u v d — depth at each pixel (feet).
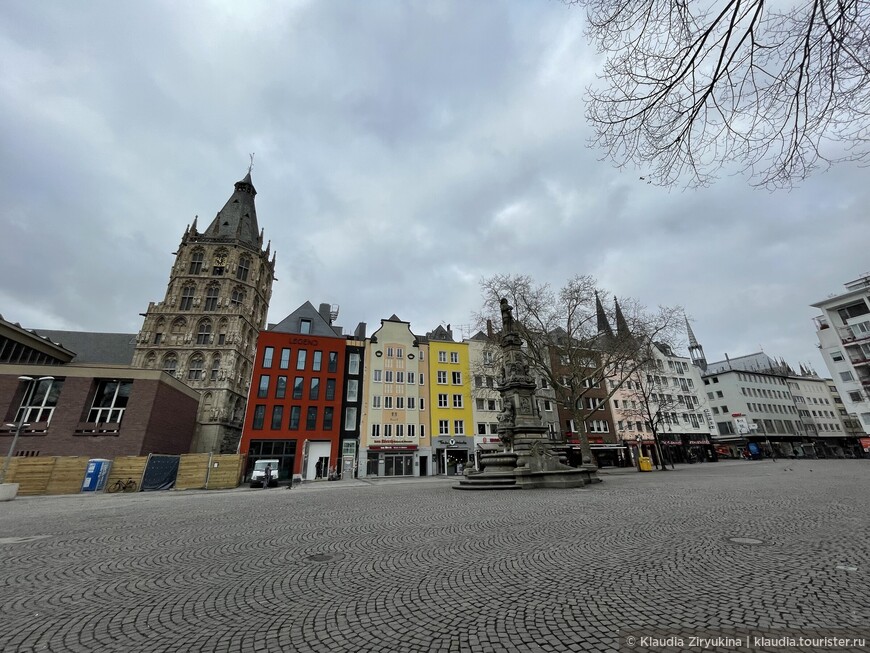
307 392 147.13
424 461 151.64
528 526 28.35
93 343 215.92
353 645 11.44
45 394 105.40
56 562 21.75
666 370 224.12
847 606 12.32
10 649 11.64
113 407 110.01
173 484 99.19
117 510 47.80
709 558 18.26
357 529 30.32
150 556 22.95
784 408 270.67
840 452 265.13
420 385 160.25
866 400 174.29
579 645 10.78
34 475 84.53
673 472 103.14
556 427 173.17
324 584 17.01
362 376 155.53
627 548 20.84
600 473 118.83
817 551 18.62
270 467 106.01
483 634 11.74
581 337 109.50
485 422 162.20
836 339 182.09
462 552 21.66
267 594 15.96
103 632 12.71
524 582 16.12
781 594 13.58
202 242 221.05
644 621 12.03
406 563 19.93
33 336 132.05
